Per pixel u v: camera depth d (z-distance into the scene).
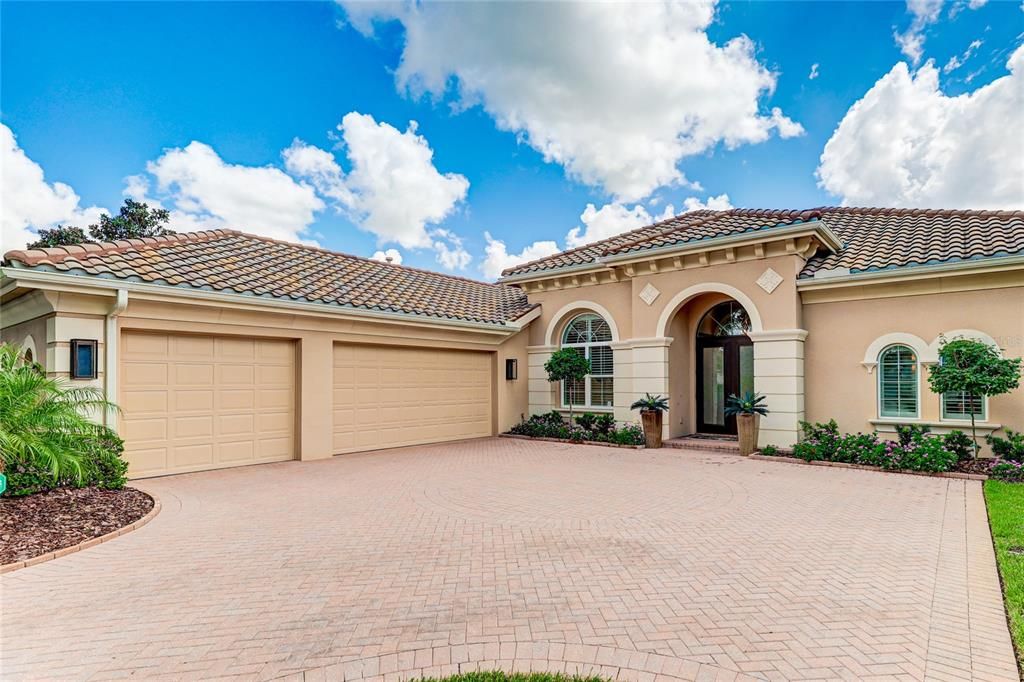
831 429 11.82
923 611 4.18
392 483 9.44
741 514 7.23
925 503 7.70
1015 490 8.23
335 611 4.26
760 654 3.55
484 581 4.88
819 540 6.05
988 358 9.47
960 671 3.32
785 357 12.38
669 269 14.21
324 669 3.41
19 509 6.68
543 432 15.73
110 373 9.25
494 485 9.23
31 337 9.83
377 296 13.96
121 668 3.43
